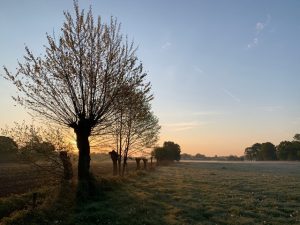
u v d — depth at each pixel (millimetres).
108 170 60219
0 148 26672
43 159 27422
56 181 26906
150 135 53875
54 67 27156
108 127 30281
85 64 27625
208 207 24688
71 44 27359
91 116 28125
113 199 25984
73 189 25562
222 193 31844
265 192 33500
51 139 27656
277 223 20281
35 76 26641
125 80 28422
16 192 26891
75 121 28219
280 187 38469
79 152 28156
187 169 84625
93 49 27812
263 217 21891
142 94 30031
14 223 17078
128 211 22078
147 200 26281
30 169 28281
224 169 90562
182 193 31344
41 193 24250
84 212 21141
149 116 50625
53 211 20047
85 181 26422
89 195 26203
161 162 118625
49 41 27109
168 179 47031
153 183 39594
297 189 36562
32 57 26578
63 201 22641
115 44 28359
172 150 160625
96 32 27953
